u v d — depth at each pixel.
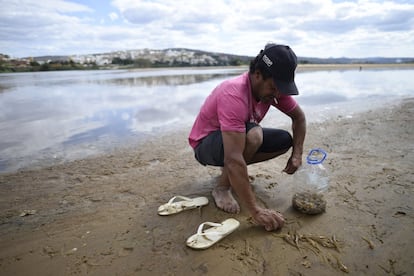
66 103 6.93
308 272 1.45
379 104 6.04
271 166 2.87
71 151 3.48
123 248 1.68
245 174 1.67
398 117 4.69
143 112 5.77
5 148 3.59
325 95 7.70
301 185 2.15
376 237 1.68
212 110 1.96
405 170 2.56
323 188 2.24
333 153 3.12
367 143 3.42
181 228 1.86
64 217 2.03
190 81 12.77
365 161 2.83
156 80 13.80
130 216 2.02
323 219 1.89
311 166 2.13
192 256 1.59
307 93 8.16
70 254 1.64
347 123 4.48
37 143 3.80
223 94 1.76
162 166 2.96
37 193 2.41
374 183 2.35
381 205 2.02
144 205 2.17
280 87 1.61
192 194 2.33
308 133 3.99
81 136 4.12
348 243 1.64
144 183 2.56
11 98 7.82
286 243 1.67
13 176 2.76
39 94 8.60
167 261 1.56
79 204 2.21
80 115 5.55
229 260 1.55
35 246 1.72
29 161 3.15
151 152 3.41
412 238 1.66
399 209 1.96
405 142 3.38
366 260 1.51
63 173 2.82
